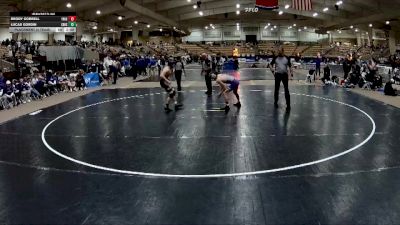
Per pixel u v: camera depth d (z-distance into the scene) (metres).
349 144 9.26
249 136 10.16
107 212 5.53
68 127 11.66
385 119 12.48
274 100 16.38
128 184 6.64
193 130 10.98
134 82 27.70
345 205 5.67
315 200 5.86
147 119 12.77
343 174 7.04
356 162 7.79
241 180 6.77
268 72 39.03
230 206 5.67
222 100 17.23
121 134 10.59
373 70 21.94
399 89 21.22
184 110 14.50
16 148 9.24
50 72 20.91
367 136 10.08
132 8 42.06
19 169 7.59
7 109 15.42
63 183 6.76
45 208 5.71
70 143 9.65
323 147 8.98
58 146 9.37
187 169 7.43
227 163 7.79
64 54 29.59
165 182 6.71
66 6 39.78
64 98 18.81
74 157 8.38
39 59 26.48
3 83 16.14
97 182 6.77
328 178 6.83
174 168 7.51
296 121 12.15
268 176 6.96
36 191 6.40
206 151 8.73
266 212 5.45
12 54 26.67
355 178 6.82
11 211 5.62
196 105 15.77
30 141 9.94
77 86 22.72
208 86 19.34
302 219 5.22
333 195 6.05
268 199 5.91
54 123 12.34
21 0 34.62
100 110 14.84
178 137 10.16
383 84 23.09
